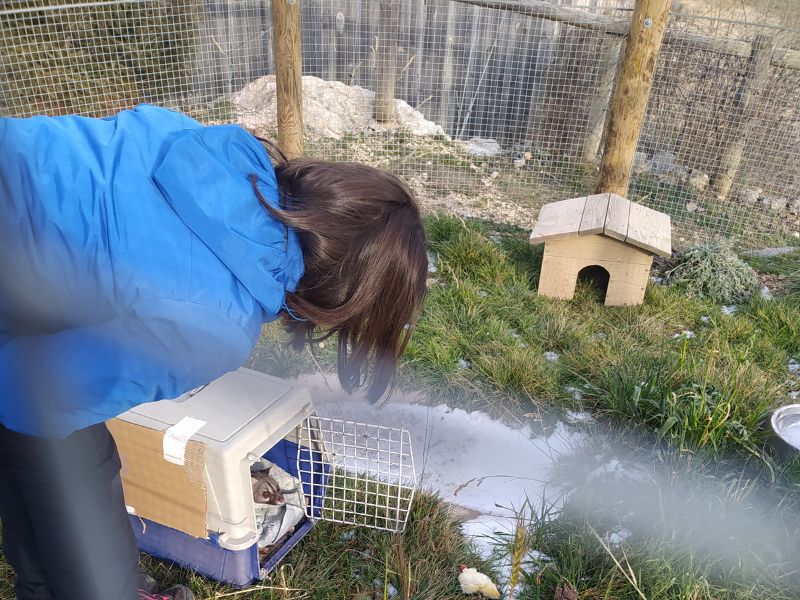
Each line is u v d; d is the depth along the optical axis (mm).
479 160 6117
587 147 6031
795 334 3541
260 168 1332
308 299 1315
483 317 3586
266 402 1966
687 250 4250
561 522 2283
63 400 1195
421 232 1336
